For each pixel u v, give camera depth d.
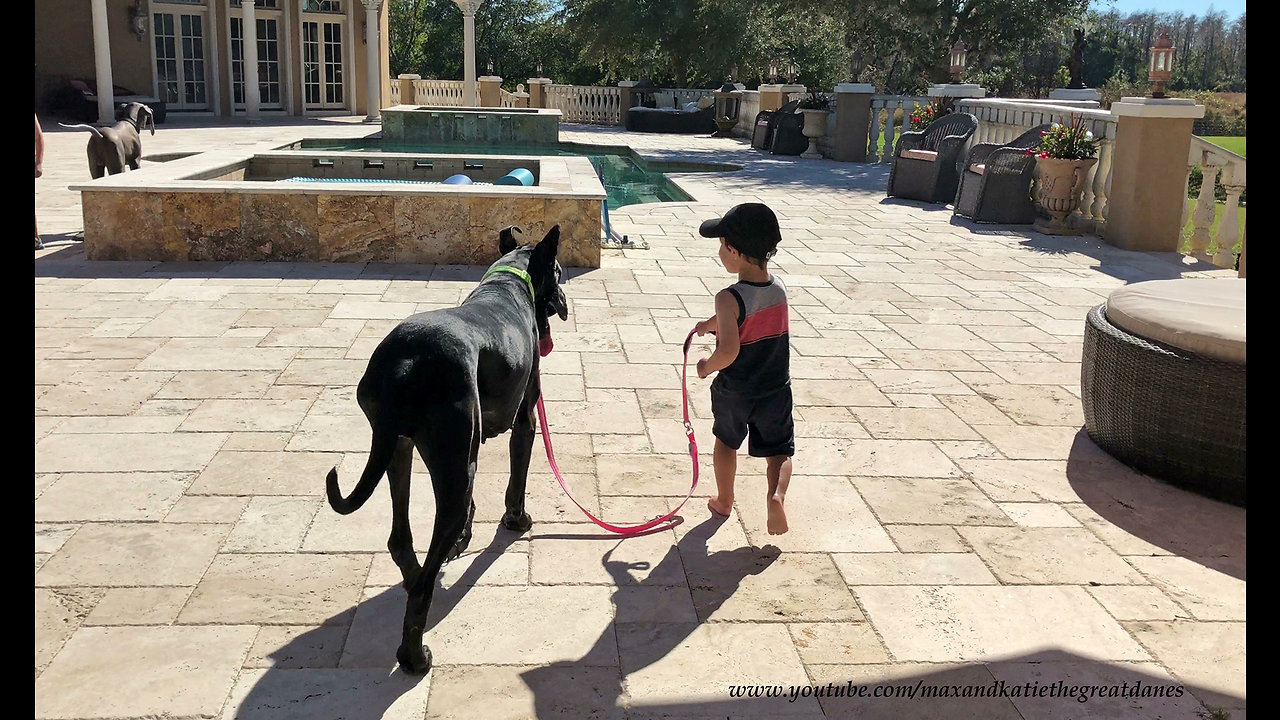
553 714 2.63
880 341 6.48
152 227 7.86
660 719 2.62
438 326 2.81
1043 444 4.74
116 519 3.67
